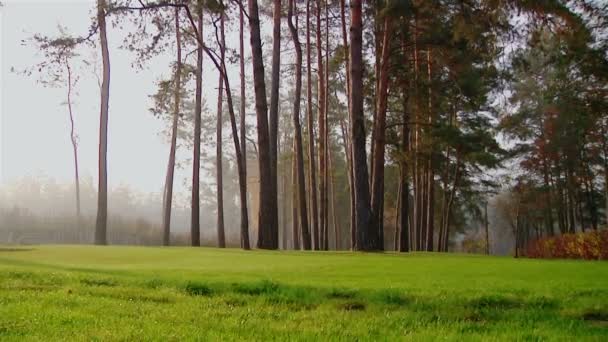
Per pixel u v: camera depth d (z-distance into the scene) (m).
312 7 34.88
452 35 23.31
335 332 5.82
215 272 11.41
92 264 13.97
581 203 46.44
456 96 28.20
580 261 15.94
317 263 14.06
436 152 31.11
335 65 31.69
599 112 24.69
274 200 23.55
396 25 25.27
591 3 19.09
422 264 13.76
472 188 47.12
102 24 23.47
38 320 6.01
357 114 21.41
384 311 7.23
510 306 7.61
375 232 21.06
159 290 8.82
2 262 13.71
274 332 5.73
